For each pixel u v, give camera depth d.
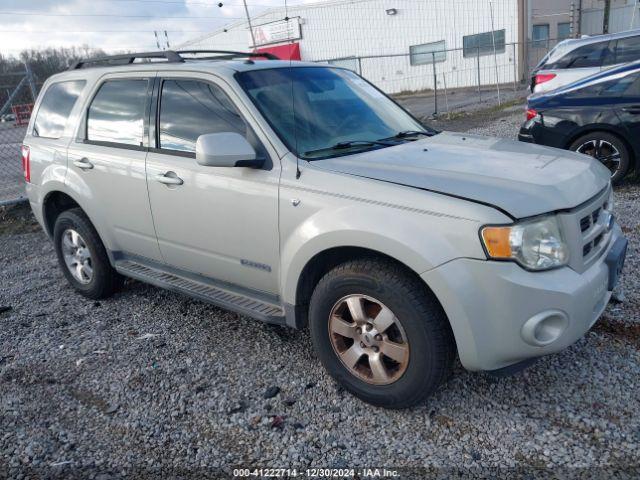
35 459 2.82
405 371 2.82
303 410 3.07
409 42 27.36
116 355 3.81
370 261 2.86
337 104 3.79
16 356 3.90
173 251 3.91
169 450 2.83
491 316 2.57
